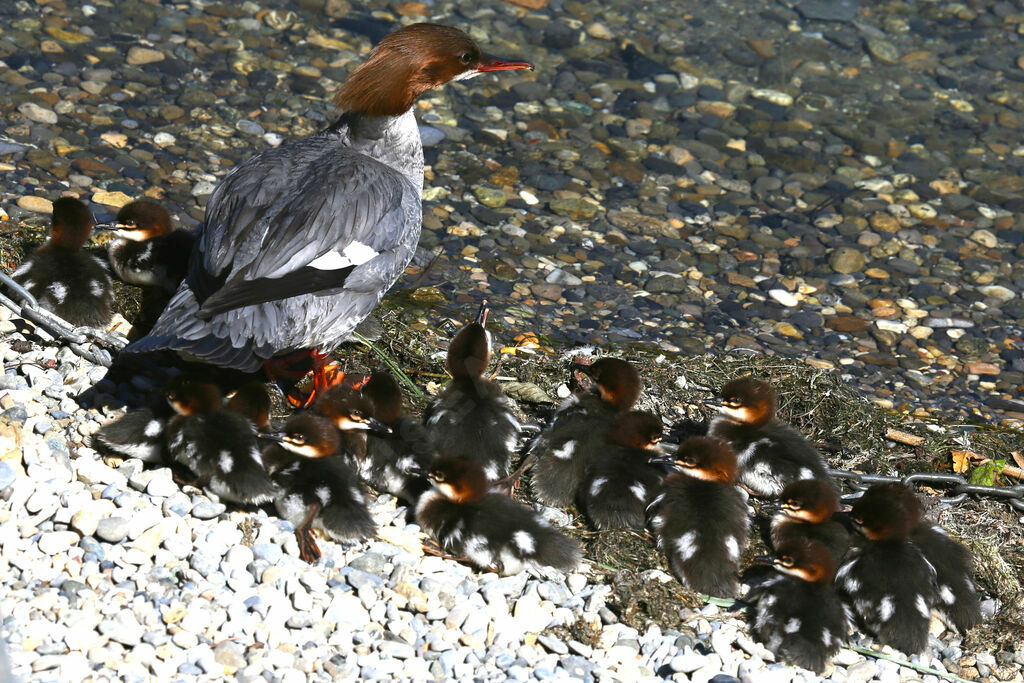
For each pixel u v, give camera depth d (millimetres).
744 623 6812
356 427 7457
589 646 6465
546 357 9750
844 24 16938
